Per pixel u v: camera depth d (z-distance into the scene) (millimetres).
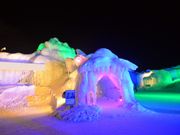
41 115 9203
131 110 9680
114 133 6371
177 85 25766
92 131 6582
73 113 8320
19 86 11008
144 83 28312
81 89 9242
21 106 10828
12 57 13547
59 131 6598
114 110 9734
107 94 12328
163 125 7258
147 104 12508
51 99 12094
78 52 11344
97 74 9953
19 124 7559
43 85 13680
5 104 10453
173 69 28812
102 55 10031
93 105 9195
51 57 15414
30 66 11945
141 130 6660
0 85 11141
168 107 11273
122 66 10484
